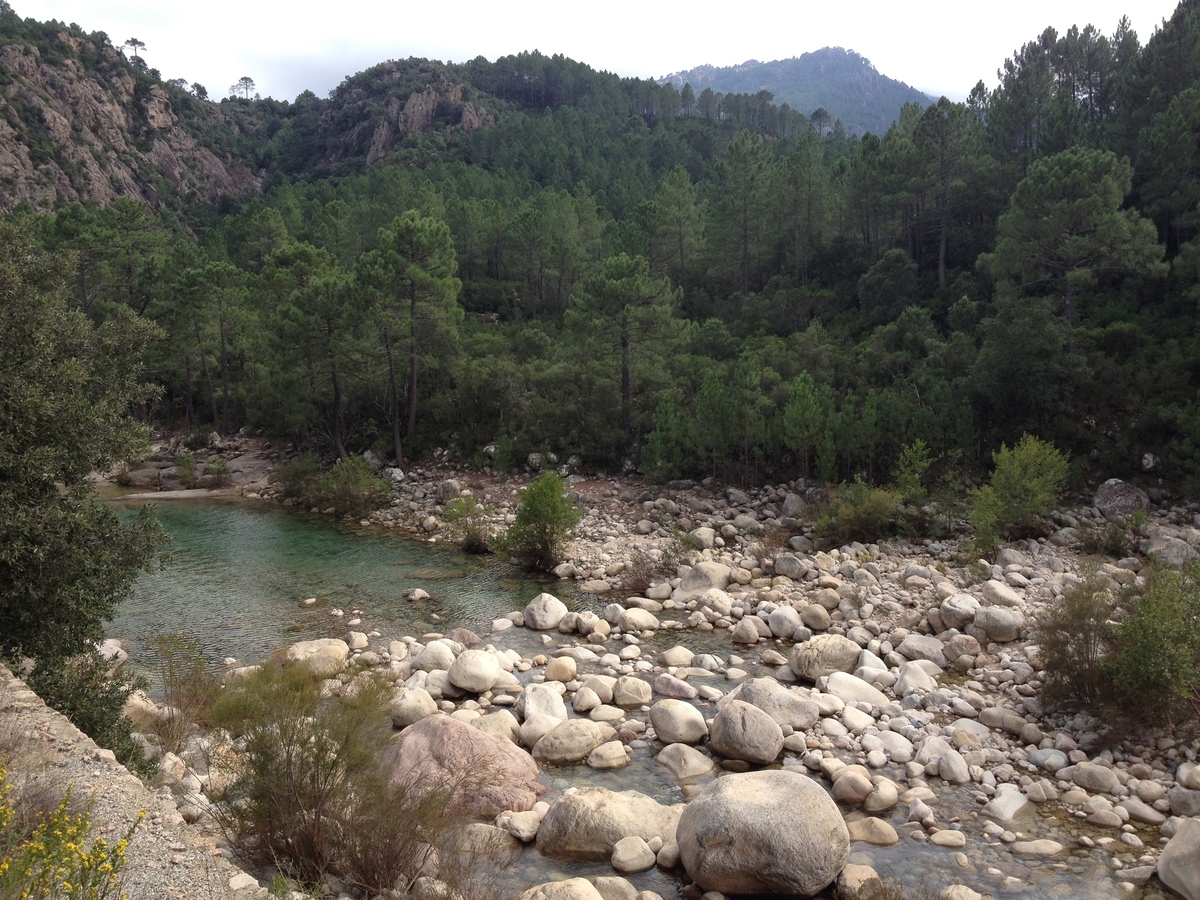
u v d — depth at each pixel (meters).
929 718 13.81
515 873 9.52
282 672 11.38
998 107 52.94
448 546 28.38
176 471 42.41
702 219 62.81
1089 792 11.36
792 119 168.00
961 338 35.03
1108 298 37.38
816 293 49.09
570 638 18.69
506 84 187.12
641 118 155.50
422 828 8.89
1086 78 58.97
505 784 11.08
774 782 9.98
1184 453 27.66
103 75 150.75
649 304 38.25
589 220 66.25
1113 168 35.34
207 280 51.59
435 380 43.88
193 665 15.69
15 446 10.78
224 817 8.84
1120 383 30.97
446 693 15.23
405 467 40.44
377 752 10.02
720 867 9.00
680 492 33.25
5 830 6.45
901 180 48.62
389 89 175.38
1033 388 30.36
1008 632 16.92
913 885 9.31
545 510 24.45
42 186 110.44
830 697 14.32
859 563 23.25
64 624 11.20
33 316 11.53
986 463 30.61
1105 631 13.24
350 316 40.56
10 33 139.75
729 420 32.84
